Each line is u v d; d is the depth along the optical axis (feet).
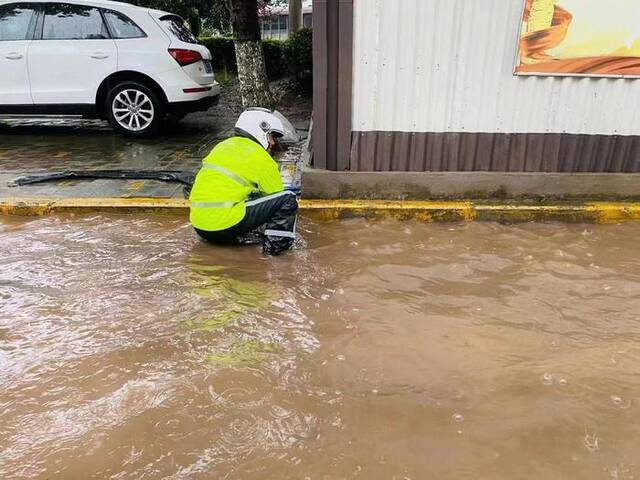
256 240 14.49
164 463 7.23
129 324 10.51
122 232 14.99
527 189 16.66
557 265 13.24
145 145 24.22
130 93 24.93
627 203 16.57
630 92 16.03
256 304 11.33
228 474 7.06
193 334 10.19
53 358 9.42
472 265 13.21
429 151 16.61
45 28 24.39
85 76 24.53
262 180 13.51
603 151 16.62
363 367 9.27
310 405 8.33
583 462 7.28
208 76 26.53
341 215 16.12
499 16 15.37
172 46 24.64
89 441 7.59
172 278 12.41
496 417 8.09
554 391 8.66
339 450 7.46
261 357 9.51
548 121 16.33
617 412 8.20
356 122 16.38
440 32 15.48
